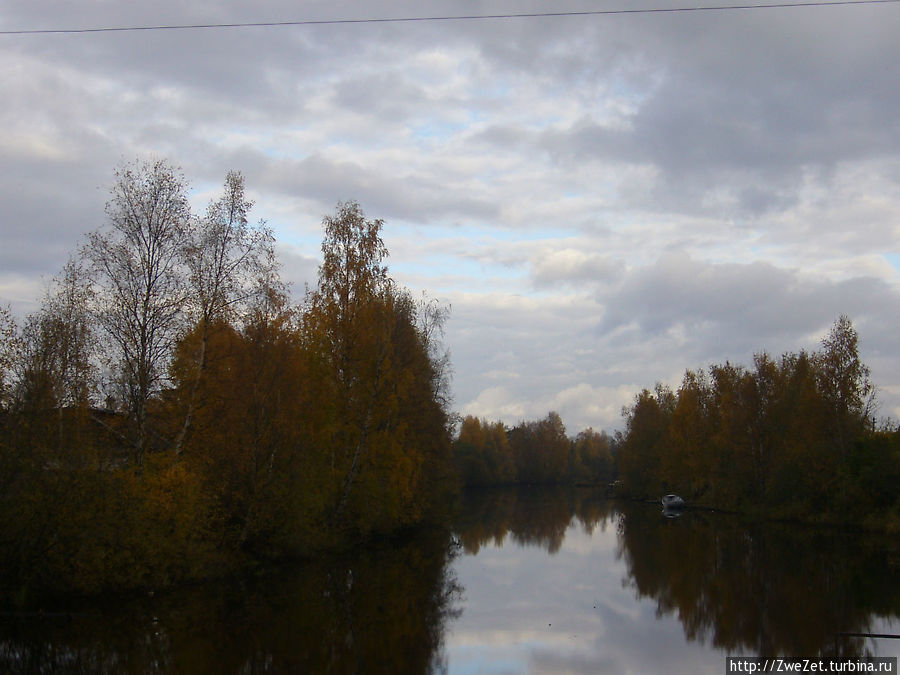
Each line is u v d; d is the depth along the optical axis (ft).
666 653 57.31
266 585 89.30
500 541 147.23
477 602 80.48
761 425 226.58
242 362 100.17
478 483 453.99
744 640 61.21
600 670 52.70
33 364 79.61
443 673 51.80
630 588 89.04
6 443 72.23
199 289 92.22
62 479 74.18
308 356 121.08
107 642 60.29
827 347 189.98
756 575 96.12
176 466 85.66
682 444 281.54
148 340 89.97
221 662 54.39
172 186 92.73
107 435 87.97
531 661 55.26
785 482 196.13
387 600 80.84
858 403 186.09
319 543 116.98
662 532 164.14
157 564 82.79
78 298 88.94
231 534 100.01
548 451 544.21
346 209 132.05
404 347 146.61
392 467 130.31
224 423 96.32
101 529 76.28
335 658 55.77
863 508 165.78
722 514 226.38
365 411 128.88
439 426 174.09
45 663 54.54
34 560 73.15
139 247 90.38
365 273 130.31
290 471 105.91
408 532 161.27
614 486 456.04
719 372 256.52
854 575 94.94
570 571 104.53
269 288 99.66
